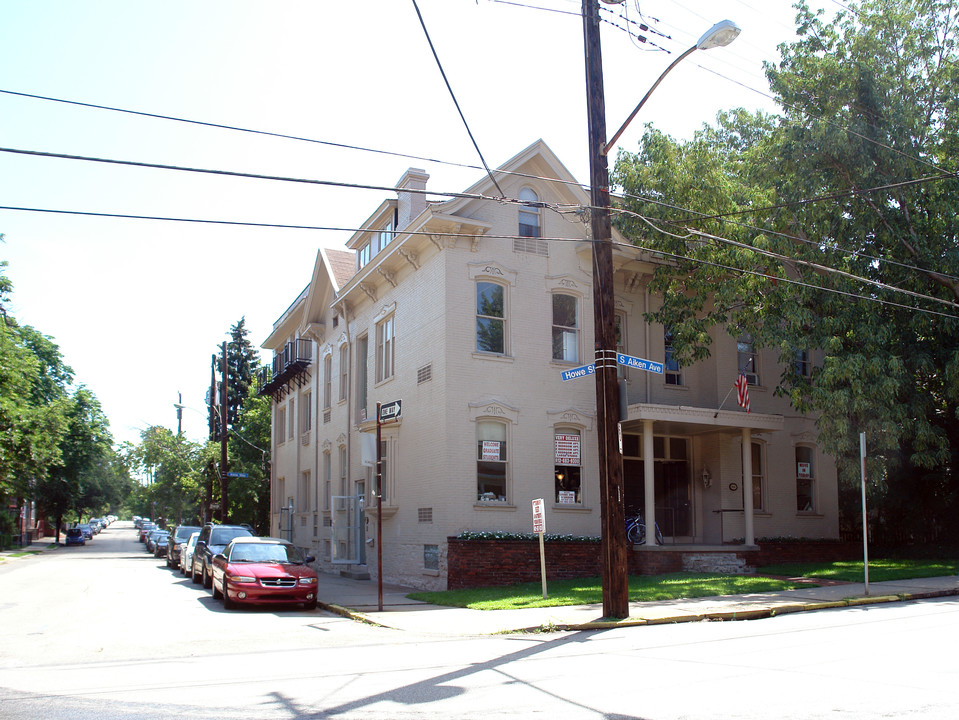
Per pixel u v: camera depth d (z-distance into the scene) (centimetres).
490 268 2180
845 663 912
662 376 2442
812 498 2625
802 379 2191
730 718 663
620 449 1418
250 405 5700
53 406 4259
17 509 6128
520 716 690
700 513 2467
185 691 825
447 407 2070
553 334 2273
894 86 2122
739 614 1412
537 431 2183
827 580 1938
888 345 2189
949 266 2084
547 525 2153
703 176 2086
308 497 3400
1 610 1694
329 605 1748
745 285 2091
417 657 1049
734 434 2444
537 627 1314
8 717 711
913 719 648
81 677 914
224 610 1723
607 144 1462
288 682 872
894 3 2150
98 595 2058
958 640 1077
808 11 2156
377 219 2650
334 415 3011
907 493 2608
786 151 2123
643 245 2194
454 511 2044
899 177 2094
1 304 4269
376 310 2609
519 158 2248
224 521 3647
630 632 1257
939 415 2464
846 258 2117
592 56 1471
